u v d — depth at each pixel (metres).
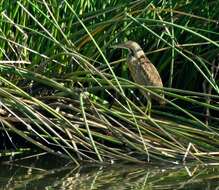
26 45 13.98
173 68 14.84
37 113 12.83
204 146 13.03
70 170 12.27
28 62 13.52
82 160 12.74
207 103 13.89
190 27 14.09
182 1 14.56
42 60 13.95
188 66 14.78
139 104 14.32
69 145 12.59
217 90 12.81
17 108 12.84
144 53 14.08
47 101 13.54
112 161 12.73
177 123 13.54
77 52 13.49
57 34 14.08
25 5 13.98
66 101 13.53
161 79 14.89
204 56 14.73
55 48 13.90
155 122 12.81
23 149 13.19
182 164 12.65
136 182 11.61
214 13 14.72
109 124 12.78
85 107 13.27
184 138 13.07
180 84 14.91
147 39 14.73
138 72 13.94
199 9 14.62
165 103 14.32
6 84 13.48
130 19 13.25
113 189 11.22
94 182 11.59
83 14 14.08
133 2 13.67
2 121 12.69
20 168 12.36
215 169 12.40
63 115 13.17
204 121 14.30
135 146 12.75
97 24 13.57
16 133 13.34
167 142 12.89
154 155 12.84
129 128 13.27
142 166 12.53
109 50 14.48
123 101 14.14
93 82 13.88
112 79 13.95
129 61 13.98
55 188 11.20
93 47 13.98
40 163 12.66
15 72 13.27
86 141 12.90
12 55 14.18
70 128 12.92
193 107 14.58
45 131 12.54
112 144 13.39
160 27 14.48
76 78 13.52
